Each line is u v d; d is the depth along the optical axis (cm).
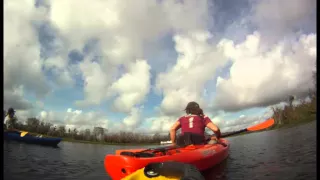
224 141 319
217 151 252
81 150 377
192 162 214
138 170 177
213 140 278
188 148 236
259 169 231
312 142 314
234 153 298
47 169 261
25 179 229
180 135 248
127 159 185
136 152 211
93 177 233
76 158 314
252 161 258
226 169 233
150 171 172
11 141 400
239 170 229
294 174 214
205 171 229
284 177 204
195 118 248
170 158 204
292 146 307
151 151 222
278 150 294
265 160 257
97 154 344
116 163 188
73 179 227
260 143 348
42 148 374
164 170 168
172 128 251
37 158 309
